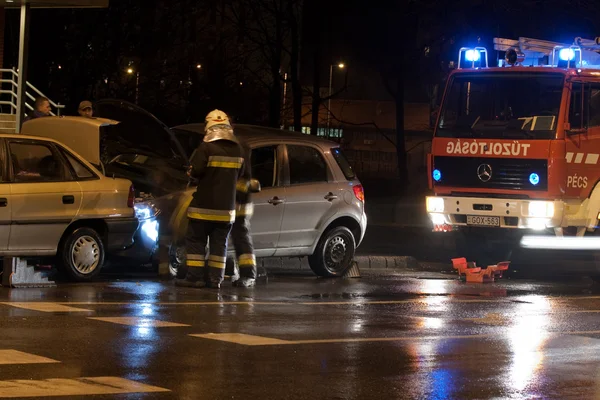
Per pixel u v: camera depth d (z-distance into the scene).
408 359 11.45
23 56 24.47
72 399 8.83
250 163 18.53
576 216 22.64
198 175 17.39
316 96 61.12
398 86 61.66
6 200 16.92
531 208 22.42
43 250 17.41
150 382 9.67
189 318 13.81
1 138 17.22
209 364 10.66
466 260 24.38
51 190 17.45
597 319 15.42
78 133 19.73
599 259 23.52
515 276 22.94
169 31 61.34
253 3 60.31
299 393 9.51
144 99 62.00
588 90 22.48
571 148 22.31
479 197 23.11
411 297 17.72
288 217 19.89
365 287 19.11
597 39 23.66
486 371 10.89
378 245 30.89
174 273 18.95
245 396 9.29
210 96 61.97
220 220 17.30
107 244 18.31
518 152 22.53
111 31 59.53
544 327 14.37
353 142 93.00
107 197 18.12
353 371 10.65
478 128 23.14
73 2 24.47
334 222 20.95
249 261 18.17
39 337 11.80
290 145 20.19
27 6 24.47
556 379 10.59
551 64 24.47
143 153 20.06
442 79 24.55
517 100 22.75
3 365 10.16
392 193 67.06
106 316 13.67
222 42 62.16
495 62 24.64
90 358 10.70
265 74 67.81
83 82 59.81
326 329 13.41
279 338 12.49
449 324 14.37
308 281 19.88
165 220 18.89
